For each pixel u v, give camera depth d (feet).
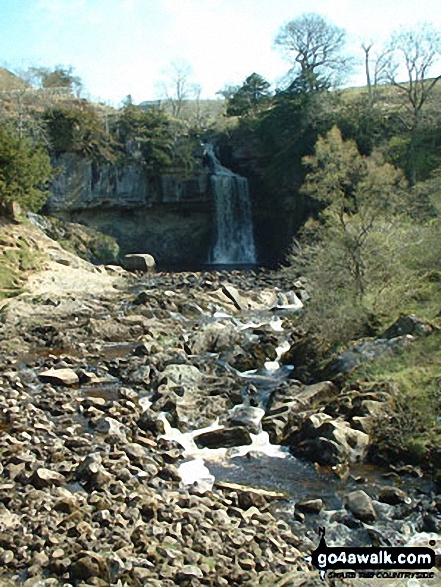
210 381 57.21
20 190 131.03
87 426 45.55
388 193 84.02
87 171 192.65
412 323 53.98
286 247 200.34
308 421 42.73
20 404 49.65
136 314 90.48
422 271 70.59
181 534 28.94
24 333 78.59
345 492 35.81
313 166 119.55
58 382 57.36
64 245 161.99
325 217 107.76
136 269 171.32
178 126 224.33
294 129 199.93
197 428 47.32
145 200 206.08
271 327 82.33
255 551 27.91
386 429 41.22
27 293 101.71
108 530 28.68
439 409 41.16
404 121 184.03
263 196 215.72
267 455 41.86
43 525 28.78
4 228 124.26
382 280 63.93
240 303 102.22
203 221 217.97
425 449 38.24
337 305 60.44
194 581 24.95
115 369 61.98
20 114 181.98
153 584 24.56
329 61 225.97
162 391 52.85
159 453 41.22
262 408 51.21
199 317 92.94
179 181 208.23
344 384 50.29
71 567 25.35
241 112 246.88
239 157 224.33
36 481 34.12
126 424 46.37
